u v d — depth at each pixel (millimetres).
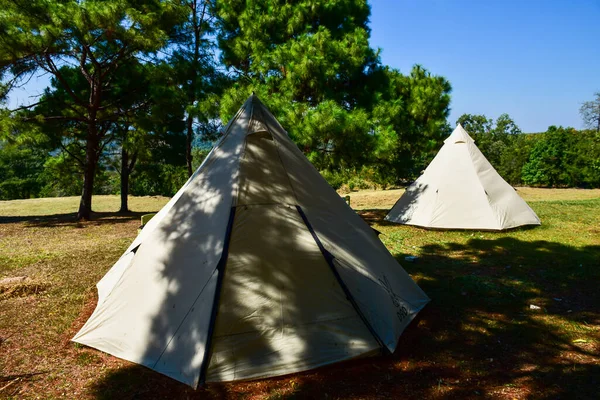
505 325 4566
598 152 22562
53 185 33375
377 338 3725
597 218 11203
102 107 14336
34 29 11172
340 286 3885
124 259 5230
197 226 4031
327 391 3240
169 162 18797
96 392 3281
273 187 4168
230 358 3371
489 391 3232
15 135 12516
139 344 3691
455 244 8719
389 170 13375
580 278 6203
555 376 3459
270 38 12250
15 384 3410
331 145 10766
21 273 6922
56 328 4543
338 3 12359
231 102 10414
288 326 3609
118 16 10953
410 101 12680
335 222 4398
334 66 10781
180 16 12711
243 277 3648
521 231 9797
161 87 12922
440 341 4164
